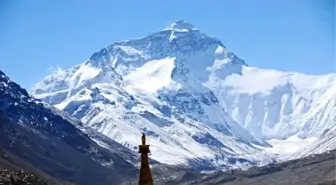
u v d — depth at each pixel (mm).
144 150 135375
